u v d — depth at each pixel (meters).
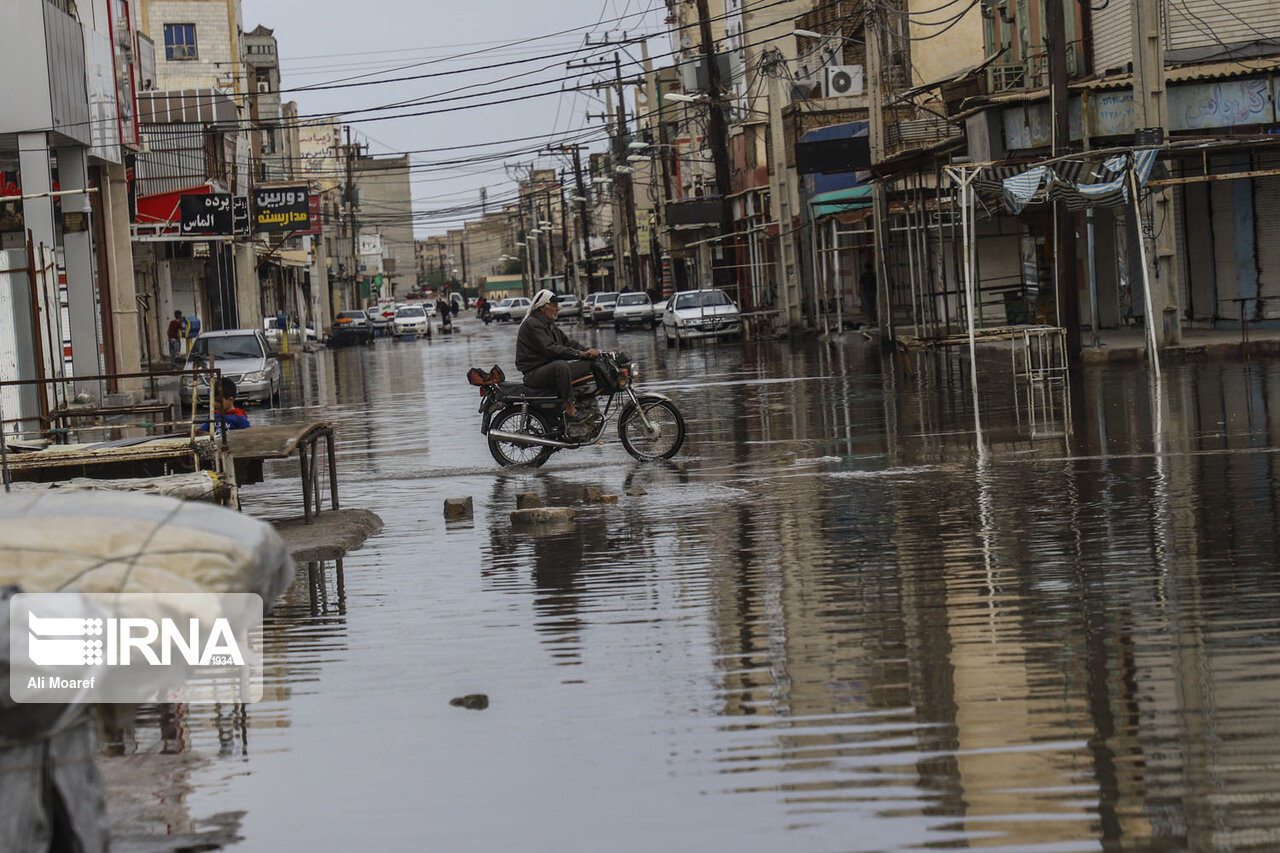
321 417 28.56
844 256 59.97
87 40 27.59
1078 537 11.00
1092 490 13.23
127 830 5.75
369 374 46.16
